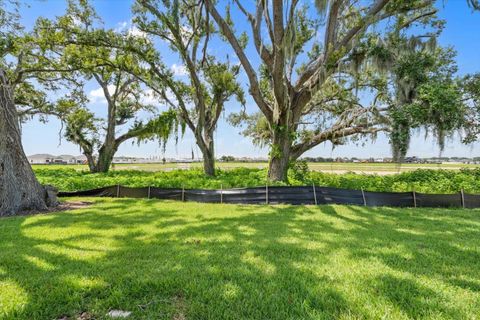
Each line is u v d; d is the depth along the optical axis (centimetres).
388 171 1994
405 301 242
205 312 224
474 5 908
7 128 695
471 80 1222
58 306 233
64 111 2033
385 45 1073
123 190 965
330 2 927
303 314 221
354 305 234
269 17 955
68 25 1336
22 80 1458
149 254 367
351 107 1548
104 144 2080
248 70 1053
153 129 1759
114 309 230
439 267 324
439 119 1070
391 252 377
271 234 473
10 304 234
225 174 1669
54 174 1652
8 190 675
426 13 1100
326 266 323
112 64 1512
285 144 1123
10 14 1122
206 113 1722
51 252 374
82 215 641
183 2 1202
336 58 999
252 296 249
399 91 1170
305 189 837
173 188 923
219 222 568
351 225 545
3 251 378
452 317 218
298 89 1140
